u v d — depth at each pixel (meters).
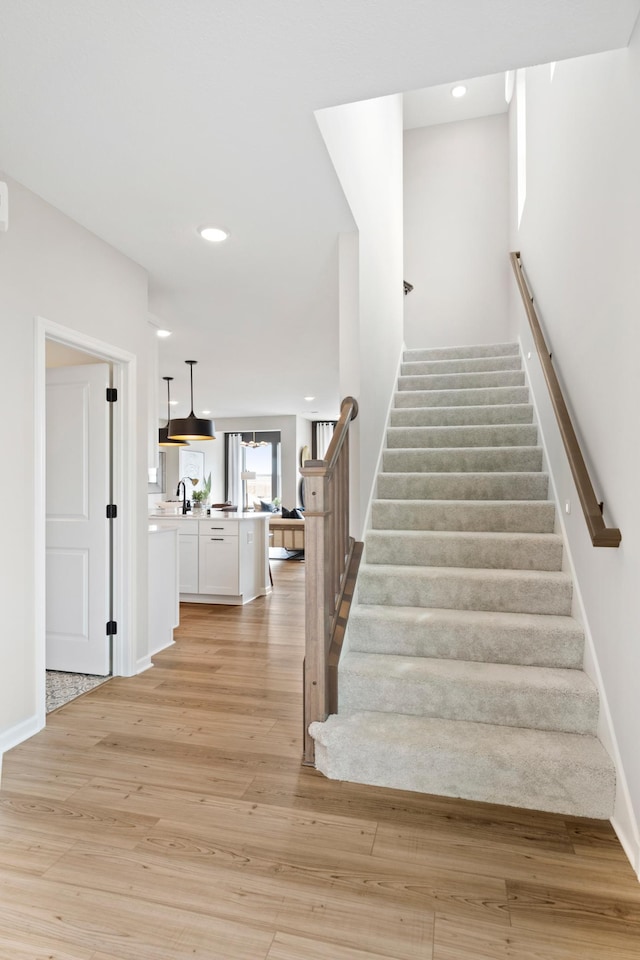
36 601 2.61
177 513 6.91
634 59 1.72
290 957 1.37
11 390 2.48
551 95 3.23
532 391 4.11
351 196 2.82
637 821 1.70
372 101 3.57
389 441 4.04
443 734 2.15
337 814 1.95
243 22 1.61
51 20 1.60
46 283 2.70
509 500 3.40
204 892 1.59
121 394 3.37
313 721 2.28
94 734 2.58
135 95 1.94
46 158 2.33
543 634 2.41
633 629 1.75
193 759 2.35
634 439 1.75
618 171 1.94
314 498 2.28
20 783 2.15
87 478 3.40
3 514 2.43
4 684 2.44
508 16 1.62
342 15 1.59
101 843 1.79
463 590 2.74
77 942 1.41
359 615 2.63
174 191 2.62
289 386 7.91
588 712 2.15
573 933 1.45
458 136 6.27
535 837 1.84
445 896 1.58
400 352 4.95
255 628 4.60
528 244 4.25
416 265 6.30
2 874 1.65
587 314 2.38
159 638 3.95
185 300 4.21
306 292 4.05
